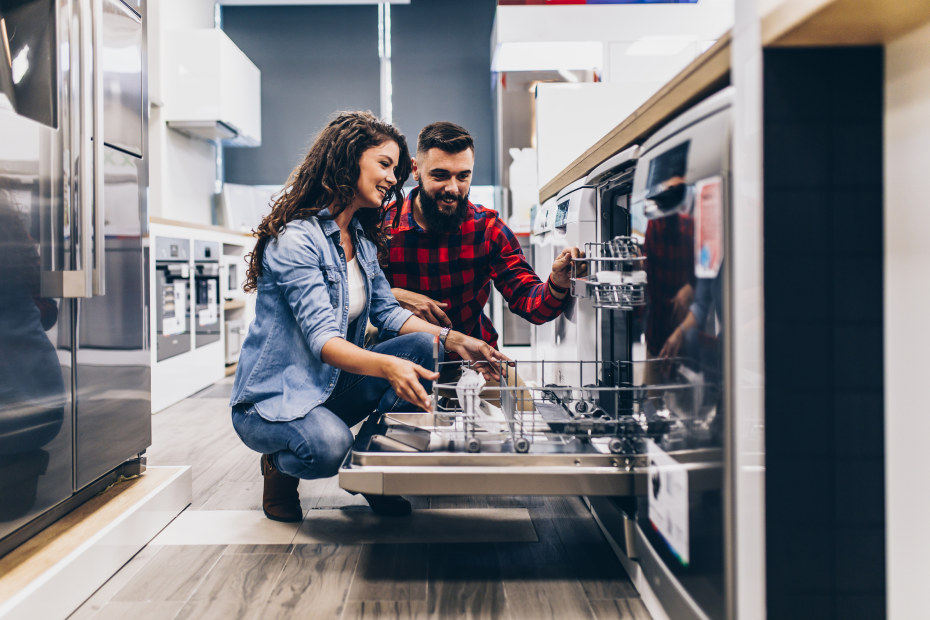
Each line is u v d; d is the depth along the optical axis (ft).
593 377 4.72
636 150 3.67
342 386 5.25
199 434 8.04
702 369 2.71
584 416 4.05
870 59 2.50
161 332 9.63
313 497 5.60
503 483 3.52
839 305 2.53
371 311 5.59
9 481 3.76
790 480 2.56
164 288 9.77
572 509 5.29
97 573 3.89
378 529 4.83
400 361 4.02
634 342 3.84
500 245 6.48
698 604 2.80
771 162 2.52
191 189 15.85
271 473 4.99
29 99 4.33
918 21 2.23
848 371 2.54
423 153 5.87
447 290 6.53
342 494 5.69
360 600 3.69
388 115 18.92
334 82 18.86
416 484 3.52
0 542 3.74
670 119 3.25
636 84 8.99
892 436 2.51
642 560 3.64
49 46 4.33
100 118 4.41
